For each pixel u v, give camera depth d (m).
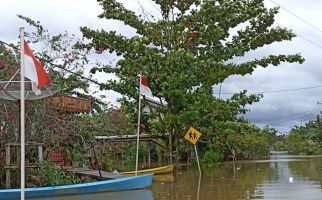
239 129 24.20
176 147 22.11
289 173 19.92
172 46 21.39
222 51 21.59
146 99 22.70
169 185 14.86
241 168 25.31
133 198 11.54
